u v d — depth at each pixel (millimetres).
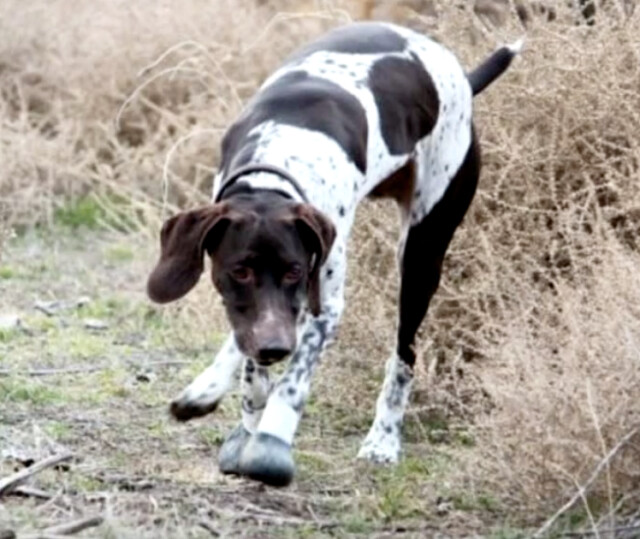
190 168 16594
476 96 12141
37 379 12000
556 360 9781
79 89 17484
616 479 9312
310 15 13977
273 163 9602
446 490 9938
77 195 16969
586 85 11969
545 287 11453
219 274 9195
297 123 9883
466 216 11773
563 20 12469
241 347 9109
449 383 10922
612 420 9273
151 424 11078
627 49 12086
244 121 10055
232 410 11422
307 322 9664
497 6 13836
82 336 13281
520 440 9422
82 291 14641
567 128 11930
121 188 16297
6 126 17016
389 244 11773
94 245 16016
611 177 11562
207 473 10117
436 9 12977
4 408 11203
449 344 11562
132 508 9234
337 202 9797
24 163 16578
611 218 11758
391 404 10766
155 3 17578
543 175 11836
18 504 9203
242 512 9414
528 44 12180
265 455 9344
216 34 17312
